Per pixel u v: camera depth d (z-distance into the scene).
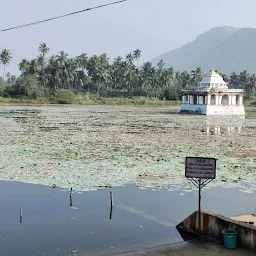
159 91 134.62
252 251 10.23
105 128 45.81
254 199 15.66
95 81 133.75
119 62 132.62
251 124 57.22
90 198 15.35
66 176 18.89
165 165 22.20
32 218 12.91
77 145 30.17
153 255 9.98
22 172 19.56
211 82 86.31
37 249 10.45
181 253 10.11
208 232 11.22
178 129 46.47
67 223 12.51
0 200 14.84
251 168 21.97
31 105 107.12
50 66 119.88
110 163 22.53
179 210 14.02
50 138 34.53
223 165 22.73
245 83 150.62
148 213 13.66
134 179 18.62
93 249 10.52
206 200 15.40
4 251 10.28
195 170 11.38
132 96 133.75
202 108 82.25
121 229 12.06
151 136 37.97
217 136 39.22
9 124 49.16
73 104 116.69
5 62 124.62
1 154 24.95
